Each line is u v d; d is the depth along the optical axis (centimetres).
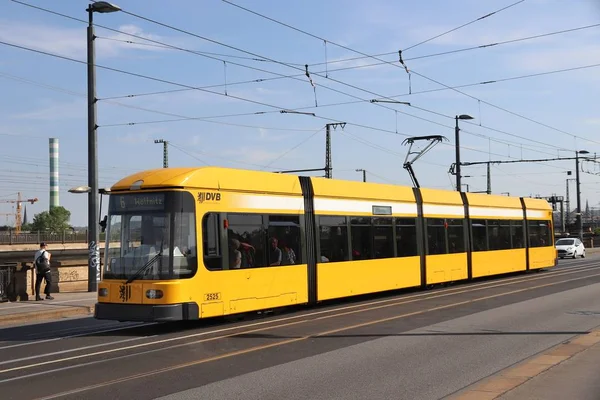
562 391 749
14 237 5659
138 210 1358
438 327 1328
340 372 908
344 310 1684
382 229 2006
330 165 4438
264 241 1537
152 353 1085
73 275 2344
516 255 2881
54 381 876
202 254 1358
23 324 1575
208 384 841
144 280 1306
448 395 775
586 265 3869
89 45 2233
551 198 8131
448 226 2388
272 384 838
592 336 1148
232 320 1500
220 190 1430
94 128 2236
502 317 1473
